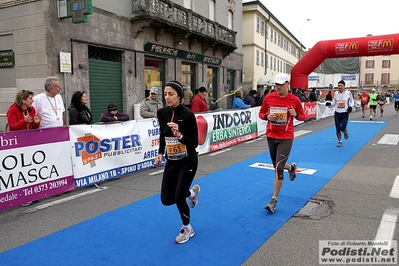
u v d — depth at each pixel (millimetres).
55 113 5898
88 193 5457
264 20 30312
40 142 5023
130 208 4676
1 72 11219
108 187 5809
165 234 3787
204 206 4684
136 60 13445
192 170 3551
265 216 4258
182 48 16391
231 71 23031
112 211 4566
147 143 7133
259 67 29328
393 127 13828
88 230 3939
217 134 9414
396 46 17281
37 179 5000
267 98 4699
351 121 16969
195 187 4039
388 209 4402
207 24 17797
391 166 6840
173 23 14266
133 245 3523
